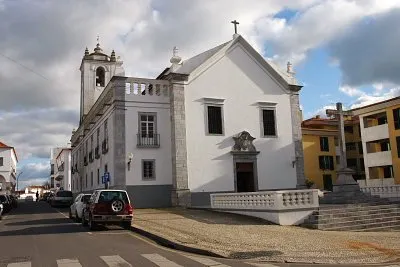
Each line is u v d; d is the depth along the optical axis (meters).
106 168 31.50
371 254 10.66
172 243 12.34
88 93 44.59
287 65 34.44
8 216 27.25
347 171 25.05
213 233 14.40
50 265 9.35
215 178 29.27
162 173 28.80
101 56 45.75
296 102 33.41
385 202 23.00
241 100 31.27
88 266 9.13
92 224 16.97
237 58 31.67
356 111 44.16
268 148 31.55
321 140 49.06
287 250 11.14
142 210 25.58
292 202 18.47
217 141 29.83
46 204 51.22
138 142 28.47
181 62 30.89
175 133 28.53
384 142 42.69
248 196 20.27
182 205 27.83
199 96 29.78
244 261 9.83
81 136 46.88
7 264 9.54
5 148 73.19
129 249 11.70
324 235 14.29
